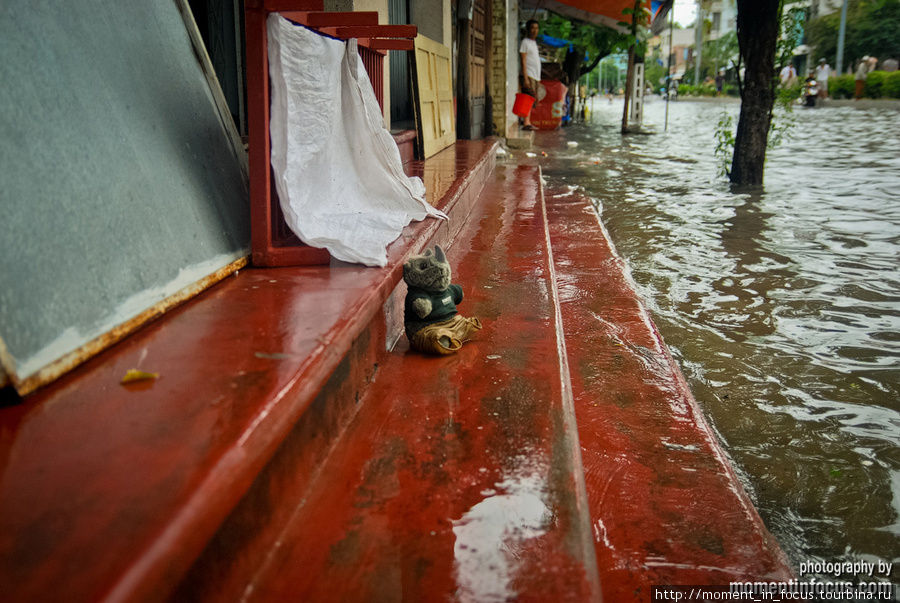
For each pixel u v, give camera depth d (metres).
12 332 1.57
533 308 3.39
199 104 2.96
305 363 1.79
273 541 1.67
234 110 4.99
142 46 2.64
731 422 3.02
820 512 2.39
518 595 1.48
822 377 3.44
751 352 3.77
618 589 1.88
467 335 2.98
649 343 3.63
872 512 2.39
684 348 3.83
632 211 7.75
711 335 4.02
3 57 1.83
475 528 1.71
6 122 1.75
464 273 4.05
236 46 4.89
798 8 8.98
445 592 1.49
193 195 2.61
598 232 6.29
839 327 4.11
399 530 1.71
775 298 4.65
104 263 1.95
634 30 17.20
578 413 2.88
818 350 3.78
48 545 1.07
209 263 2.53
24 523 1.12
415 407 2.36
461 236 5.07
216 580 1.42
